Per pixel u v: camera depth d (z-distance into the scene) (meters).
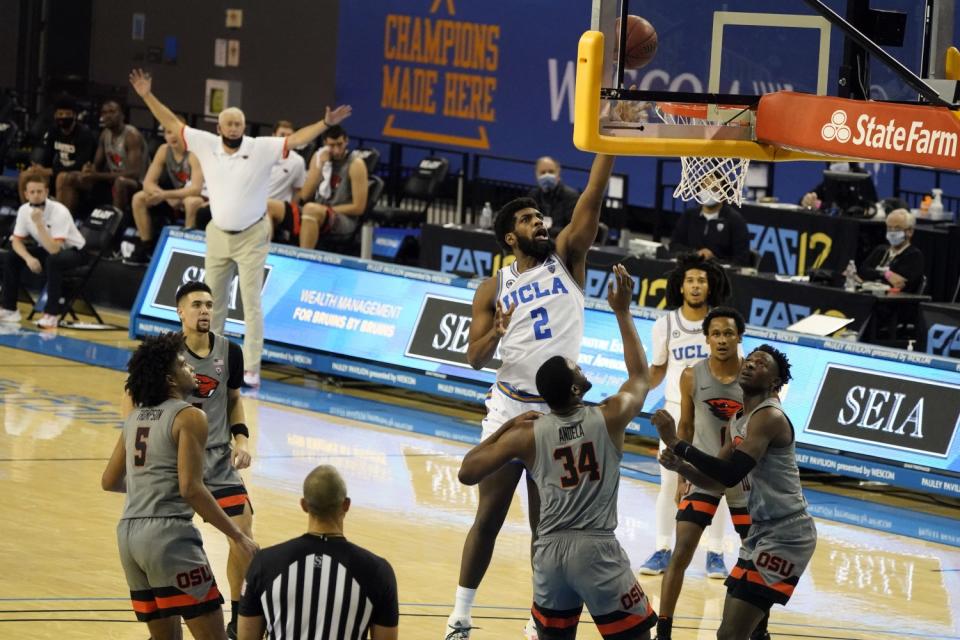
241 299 19.98
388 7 32.91
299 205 23.27
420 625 10.31
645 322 16.94
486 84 31.20
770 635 10.62
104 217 22.25
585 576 8.27
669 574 10.03
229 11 35.72
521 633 10.23
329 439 16.36
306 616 6.78
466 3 31.41
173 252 21.16
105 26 38.09
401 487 14.37
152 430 8.38
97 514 12.80
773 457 9.08
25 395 17.59
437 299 18.59
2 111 31.62
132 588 8.60
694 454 8.92
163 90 37.16
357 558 6.86
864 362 15.48
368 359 18.78
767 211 21.91
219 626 8.59
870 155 8.75
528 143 30.59
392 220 25.27
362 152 24.39
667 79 9.15
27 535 12.07
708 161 10.27
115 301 23.83
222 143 18.25
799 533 9.06
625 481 15.28
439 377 18.22
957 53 9.85
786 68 9.53
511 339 9.87
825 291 18.28
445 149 31.23
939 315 17.50
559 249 9.92
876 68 9.73
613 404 8.43
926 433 14.95
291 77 34.88
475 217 27.08
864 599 11.68
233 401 10.02
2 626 9.81
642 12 9.11
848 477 16.25
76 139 25.69
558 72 29.98
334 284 19.52
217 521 8.35
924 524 14.29
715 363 10.60
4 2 37.84
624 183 23.64
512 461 9.48
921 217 23.05
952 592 11.97
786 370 9.14
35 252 22.47
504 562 12.10
